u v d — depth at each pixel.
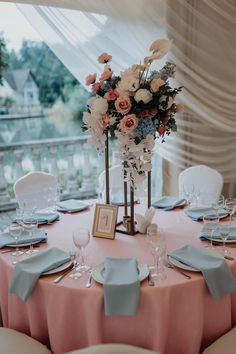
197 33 3.40
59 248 1.86
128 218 2.06
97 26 3.08
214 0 3.37
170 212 2.38
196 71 3.44
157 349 1.48
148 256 1.76
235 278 1.69
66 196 4.43
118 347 1.09
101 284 1.50
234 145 3.80
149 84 1.79
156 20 3.23
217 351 1.51
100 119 1.88
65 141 4.32
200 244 1.89
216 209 2.20
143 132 1.80
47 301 1.54
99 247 1.87
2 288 1.81
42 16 2.93
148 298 1.46
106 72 1.86
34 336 1.64
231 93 3.58
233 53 3.53
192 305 1.52
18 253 1.82
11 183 4.31
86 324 1.51
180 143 3.61
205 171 2.84
